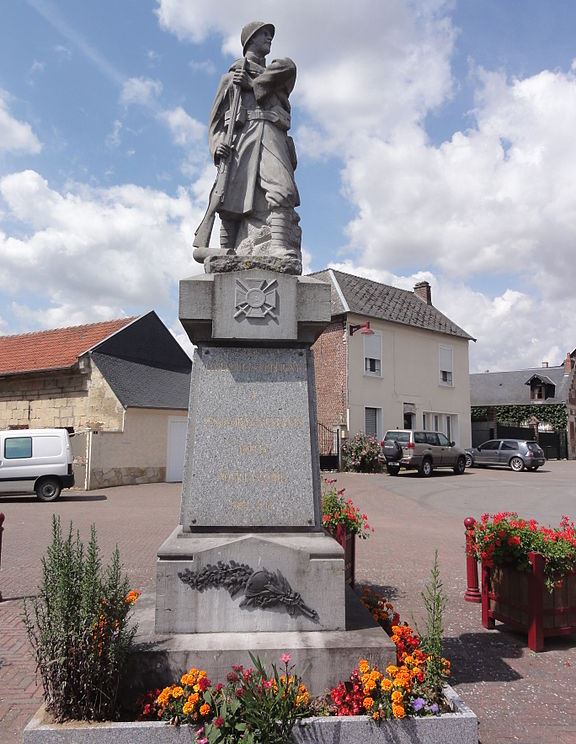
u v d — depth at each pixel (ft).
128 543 32.68
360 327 85.71
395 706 10.40
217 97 17.24
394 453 77.56
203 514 13.39
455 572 26.25
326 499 20.92
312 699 11.20
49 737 10.12
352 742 10.34
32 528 38.06
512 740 11.73
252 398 14.02
